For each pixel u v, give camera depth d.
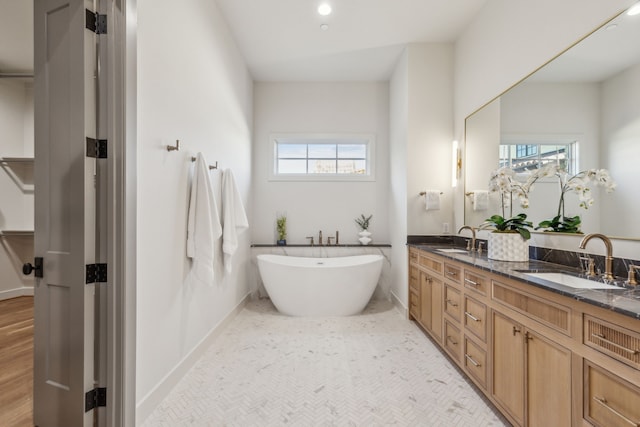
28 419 1.54
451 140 3.38
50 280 1.41
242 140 3.64
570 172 1.80
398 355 2.46
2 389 1.79
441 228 3.37
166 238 1.89
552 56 1.96
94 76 1.42
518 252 2.04
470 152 2.99
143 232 1.65
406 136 3.41
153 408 1.73
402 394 1.91
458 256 2.29
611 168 1.55
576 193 1.76
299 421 1.65
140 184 1.63
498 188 2.27
